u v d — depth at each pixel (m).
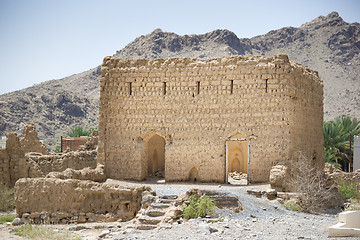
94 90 157.38
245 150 37.53
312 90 30.20
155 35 184.62
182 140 27.97
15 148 27.19
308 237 14.66
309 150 29.36
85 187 21.31
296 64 29.05
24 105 110.81
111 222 20.58
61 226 19.95
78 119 116.12
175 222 17.88
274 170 24.34
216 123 27.50
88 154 32.78
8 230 19.19
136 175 28.56
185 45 180.25
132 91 28.91
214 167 27.38
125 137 28.88
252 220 17.84
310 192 23.72
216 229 16.06
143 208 20.30
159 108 28.47
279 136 26.42
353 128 53.19
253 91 27.02
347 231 14.45
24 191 21.14
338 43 185.50
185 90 28.17
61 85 164.50
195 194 20.22
